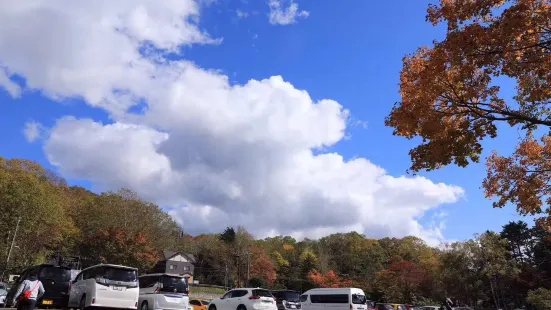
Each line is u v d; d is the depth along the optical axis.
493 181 16.16
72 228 53.28
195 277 78.69
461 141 9.63
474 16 9.43
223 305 23.14
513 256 60.75
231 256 71.50
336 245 92.12
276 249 90.12
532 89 10.26
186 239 92.06
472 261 46.22
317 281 63.09
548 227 18.48
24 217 43.59
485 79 9.38
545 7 8.33
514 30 8.21
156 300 17.08
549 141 15.81
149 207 56.50
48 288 16.16
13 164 53.06
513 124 10.84
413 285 55.25
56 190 58.81
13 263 44.47
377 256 78.62
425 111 9.82
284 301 27.19
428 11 9.98
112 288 15.31
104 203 55.41
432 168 10.33
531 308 48.91
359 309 25.84
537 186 15.31
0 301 22.95
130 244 49.03
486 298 47.09
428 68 9.59
